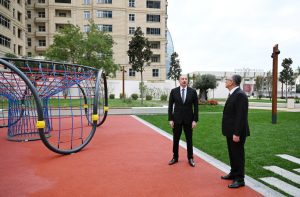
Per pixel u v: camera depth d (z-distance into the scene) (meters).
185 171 5.62
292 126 12.00
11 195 4.43
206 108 21.67
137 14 52.72
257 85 58.66
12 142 8.84
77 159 6.66
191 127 5.97
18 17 39.38
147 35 53.38
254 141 8.62
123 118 15.76
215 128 11.45
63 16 51.34
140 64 24.61
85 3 51.06
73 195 4.41
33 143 8.68
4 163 6.34
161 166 5.99
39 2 51.72
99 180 5.11
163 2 54.00
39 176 5.37
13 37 35.69
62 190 4.62
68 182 5.01
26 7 51.06
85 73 9.55
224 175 5.35
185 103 5.90
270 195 4.36
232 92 4.81
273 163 6.21
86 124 13.08
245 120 4.63
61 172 5.61
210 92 48.09
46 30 50.88
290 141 8.62
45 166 6.07
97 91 8.38
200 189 4.64
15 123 9.99
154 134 10.30
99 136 9.90
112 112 17.66
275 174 5.46
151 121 14.24
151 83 42.78
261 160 6.44
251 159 6.53
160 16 54.16
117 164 6.18
